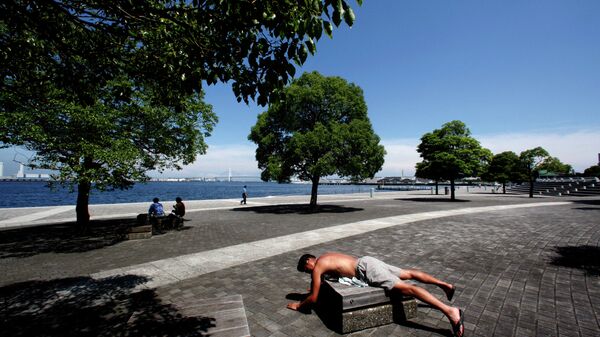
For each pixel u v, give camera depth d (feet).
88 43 11.95
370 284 11.55
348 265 12.10
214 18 9.21
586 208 56.80
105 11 10.12
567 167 210.59
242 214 53.42
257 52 8.93
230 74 10.06
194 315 10.36
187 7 9.69
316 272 12.09
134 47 12.02
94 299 14.57
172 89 12.69
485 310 12.59
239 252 24.00
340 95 63.00
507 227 34.60
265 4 8.21
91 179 26.81
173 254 23.86
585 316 11.95
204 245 27.07
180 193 246.27
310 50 8.36
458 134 85.71
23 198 158.10
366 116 67.36
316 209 61.36
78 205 35.09
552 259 20.71
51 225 41.57
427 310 12.60
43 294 15.31
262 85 9.77
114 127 30.25
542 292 14.60
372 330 10.86
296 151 56.24
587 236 28.94
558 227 34.35
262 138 64.85
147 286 16.37
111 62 12.01
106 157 26.22
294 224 39.81
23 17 9.73
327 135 57.00
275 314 12.43
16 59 11.41
